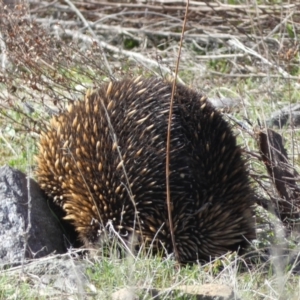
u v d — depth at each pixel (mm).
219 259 8875
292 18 15195
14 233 8984
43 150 9680
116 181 8883
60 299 7676
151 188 8727
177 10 17594
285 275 8219
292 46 15312
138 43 17750
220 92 14289
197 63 16016
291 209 9969
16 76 12203
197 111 8984
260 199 10266
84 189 9117
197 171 8695
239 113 13195
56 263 8562
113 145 8891
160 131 8797
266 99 13789
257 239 9438
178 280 8297
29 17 13719
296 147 11586
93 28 17781
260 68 14961
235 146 9141
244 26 16812
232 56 15641
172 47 16453
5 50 12570
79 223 9336
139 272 8188
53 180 9555
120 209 8930
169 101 8961
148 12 17062
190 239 8742
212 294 7594
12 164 11602
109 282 8062
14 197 9273
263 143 10305
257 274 8461
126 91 9273
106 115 8734
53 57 12406
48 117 12398
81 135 9227
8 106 12719
